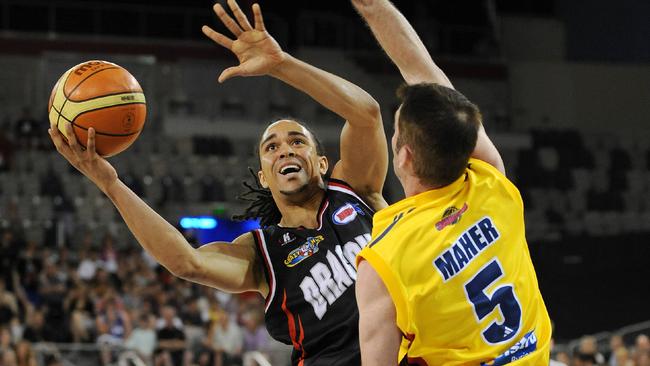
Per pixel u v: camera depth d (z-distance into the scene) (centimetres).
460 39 2308
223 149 1961
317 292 349
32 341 1121
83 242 1570
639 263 1614
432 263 246
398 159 259
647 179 2119
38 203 1689
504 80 2294
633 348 1088
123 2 2136
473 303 249
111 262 1454
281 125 381
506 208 264
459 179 260
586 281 1606
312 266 354
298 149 373
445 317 246
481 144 277
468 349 249
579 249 1639
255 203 400
